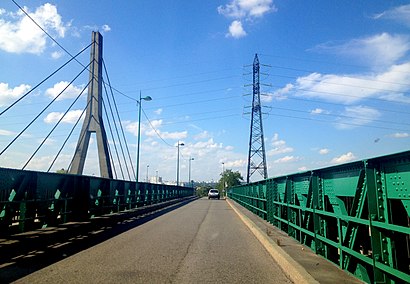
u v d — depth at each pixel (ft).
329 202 25.72
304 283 19.94
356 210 19.88
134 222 58.65
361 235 19.86
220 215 76.28
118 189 69.31
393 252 16.57
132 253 30.42
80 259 27.73
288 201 38.14
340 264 22.33
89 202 50.78
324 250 26.63
